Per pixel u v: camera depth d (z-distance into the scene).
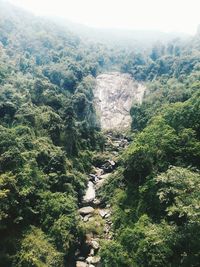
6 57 94.94
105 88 111.31
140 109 73.06
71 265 32.91
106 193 46.09
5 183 32.75
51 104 61.12
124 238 30.14
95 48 147.38
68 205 36.91
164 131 37.31
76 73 96.06
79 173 49.62
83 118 72.56
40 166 41.97
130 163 40.66
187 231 24.50
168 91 72.81
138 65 131.62
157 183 32.44
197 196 25.05
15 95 58.12
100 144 65.38
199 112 37.03
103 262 30.14
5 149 37.53
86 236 36.75
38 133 49.78
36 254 30.44
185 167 32.31
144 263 26.25
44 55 115.12
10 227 32.62
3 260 30.02
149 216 31.83
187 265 23.92
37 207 35.81
